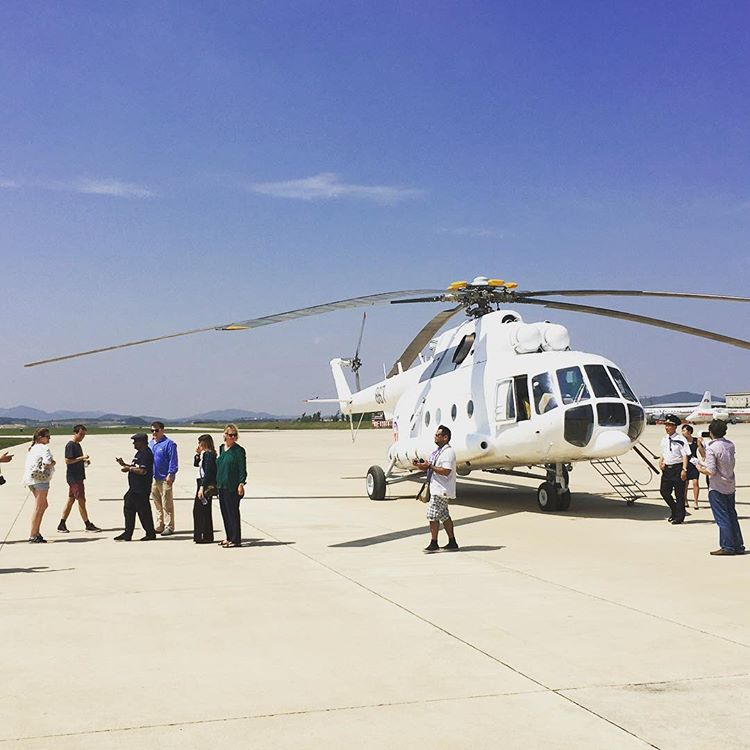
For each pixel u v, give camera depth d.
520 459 13.98
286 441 58.00
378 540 11.34
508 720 4.43
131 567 9.34
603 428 12.73
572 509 14.86
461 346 15.74
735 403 117.06
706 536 11.43
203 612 7.05
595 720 4.42
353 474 25.58
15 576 8.80
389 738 4.21
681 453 12.62
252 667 5.45
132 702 4.77
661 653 5.68
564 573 8.71
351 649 5.86
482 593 7.71
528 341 14.21
